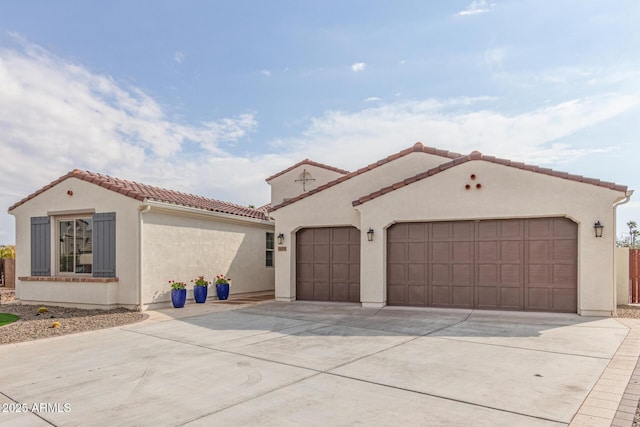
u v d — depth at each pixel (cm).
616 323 1000
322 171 2236
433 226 1298
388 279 1345
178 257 1497
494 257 1224
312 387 566
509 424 441
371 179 1449
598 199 1097
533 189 1162
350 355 735
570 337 859
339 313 1226
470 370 636
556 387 554
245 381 596
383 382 582
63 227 1495
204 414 478
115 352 785
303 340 866
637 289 1406
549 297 1164
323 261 1512
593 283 1096
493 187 1205
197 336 925
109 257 1375
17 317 1230
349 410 484
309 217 1510
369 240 1342
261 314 1236
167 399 529
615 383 568
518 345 796
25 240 1547
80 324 1098
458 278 1262
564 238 1154
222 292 1645
